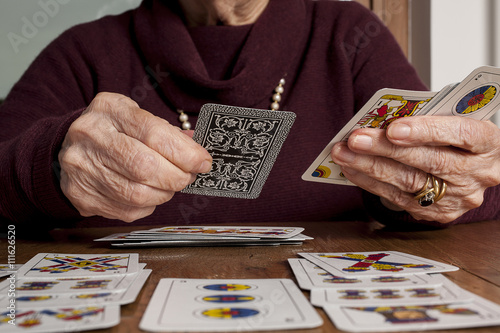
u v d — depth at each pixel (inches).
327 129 65.3
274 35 63.1
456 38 102.0
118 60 66.0
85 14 107.1
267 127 39.1
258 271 31.5
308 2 72.2
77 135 37.6
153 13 65.0
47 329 20.0
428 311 22.0
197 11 63.6
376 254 35.7
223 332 19.9
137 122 36.4
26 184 44.0
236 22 65.2
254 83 61.6
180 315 21.7
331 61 67.7
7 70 106.0
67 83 65.1
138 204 38.3
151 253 38.4
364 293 25.1
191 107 62.3
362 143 37.2
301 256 36.1
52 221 47.2
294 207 62.7
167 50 61.3
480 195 42.4
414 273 29.3
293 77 67.5
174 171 36.9
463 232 46.8
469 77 33.8
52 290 26.0
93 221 60.1
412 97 35.4
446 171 39.1
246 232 44.2
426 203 41.1
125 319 22.1
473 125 36.9
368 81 65.9
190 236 41.7
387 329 19.9
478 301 23.3
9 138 58.6
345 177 44.5
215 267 32.9
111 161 37.0
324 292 25.4
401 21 105.3
